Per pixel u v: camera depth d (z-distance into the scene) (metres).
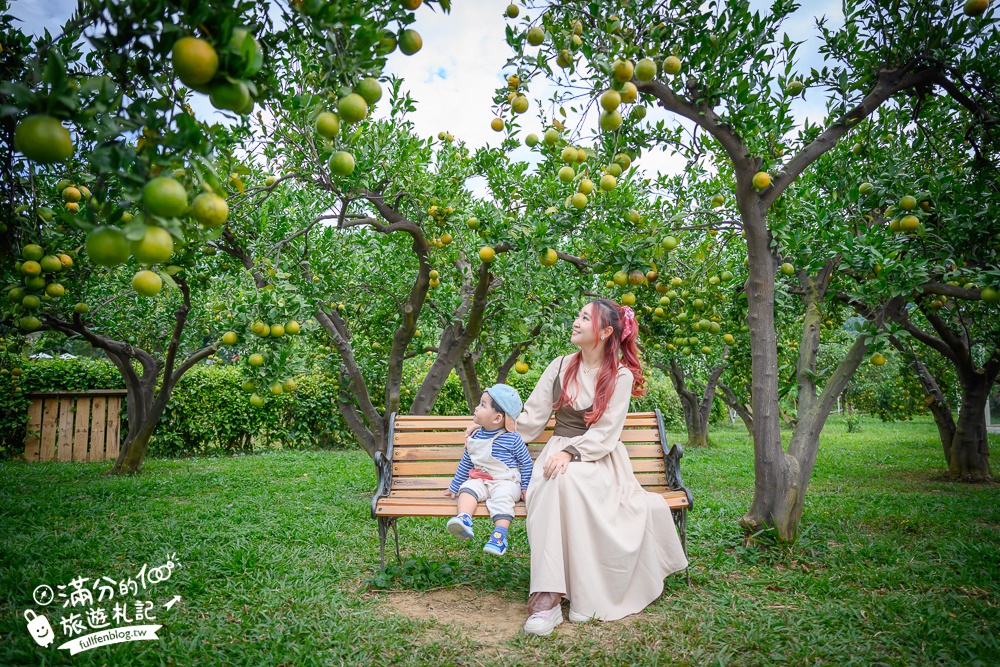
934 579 3.57
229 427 11.65
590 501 3.07
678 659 2.59
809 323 4.93
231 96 1.44
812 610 3.07
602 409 3.32
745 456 10.23
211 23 1.44
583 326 3.45
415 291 5.92
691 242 5.93
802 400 4.70
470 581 3.62
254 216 5.63
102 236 1.45
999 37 3.89
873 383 18.81
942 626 2.87
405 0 1.93
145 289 1.62
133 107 1.50
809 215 4.80
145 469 8.76
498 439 3.52
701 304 5.63
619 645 2.72
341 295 5.98
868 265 4.09
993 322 6.95
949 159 5.31
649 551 3.19
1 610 3.06
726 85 3.86
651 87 3.75
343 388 6.58
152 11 1.41
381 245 7.46
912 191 4.55
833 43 4.39
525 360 7.63
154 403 8.33
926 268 4.21
